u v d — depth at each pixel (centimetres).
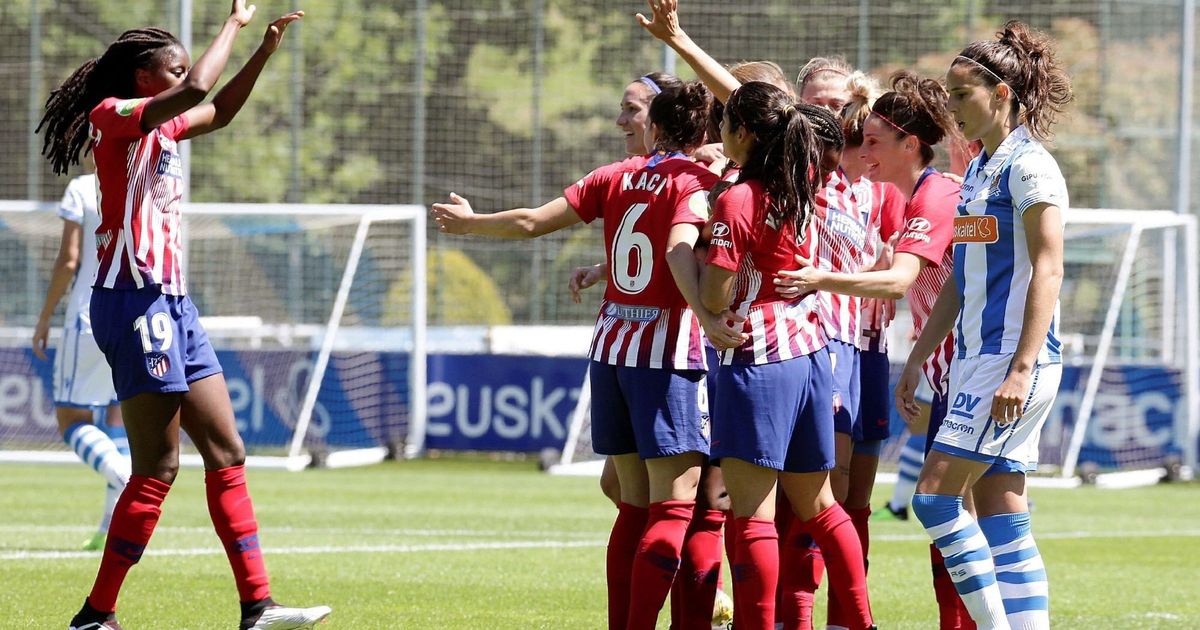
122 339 1606
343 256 5688
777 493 1808
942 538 1506
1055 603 2241
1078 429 4675
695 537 1647
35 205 4638
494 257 5938
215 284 5638
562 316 5828
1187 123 4875
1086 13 5569
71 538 2878
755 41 5594
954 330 1566
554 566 2588
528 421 4972
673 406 1558
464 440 5038
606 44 6106
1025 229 1469
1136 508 3900
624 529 1652
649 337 1565
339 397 5031
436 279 5950
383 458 5053
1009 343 1475
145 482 1638
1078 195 5456
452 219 1659
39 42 6334
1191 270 4825
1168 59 5403
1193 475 4797
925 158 1752
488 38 6188
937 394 1769
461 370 5050
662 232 1570
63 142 1684
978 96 1504
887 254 1656
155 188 1612
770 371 1509
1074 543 3089
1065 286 5216
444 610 2066
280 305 5653
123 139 1591
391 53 6272
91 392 2652
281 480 4362
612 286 1612
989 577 1498
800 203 1492
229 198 6306
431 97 6175
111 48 1659
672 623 1719
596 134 6094
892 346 4947
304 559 2619
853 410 1714
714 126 1647
